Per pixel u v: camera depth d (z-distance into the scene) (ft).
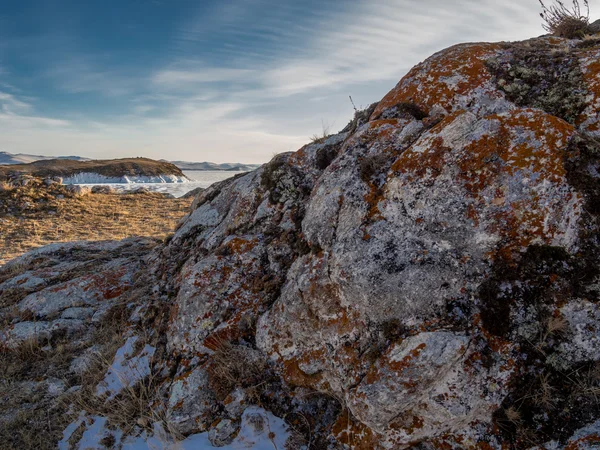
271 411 13.55
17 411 15.62
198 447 12.98
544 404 10.23
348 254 12.73
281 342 14.32
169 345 16.63
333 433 12.15
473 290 11.33
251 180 24.03
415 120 15.25
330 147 20.47
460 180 11.98
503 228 11.34
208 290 16.79
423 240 12.13
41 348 19.48
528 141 11.53
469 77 16.06
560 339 10.55
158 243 31.63
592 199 10.82
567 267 10.72
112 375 16.70
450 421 10.48
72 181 334.65
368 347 11.98
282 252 17.40
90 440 13.98
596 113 13.47
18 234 57.88
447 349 10.46
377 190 13.79
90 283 23.39
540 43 17.74
